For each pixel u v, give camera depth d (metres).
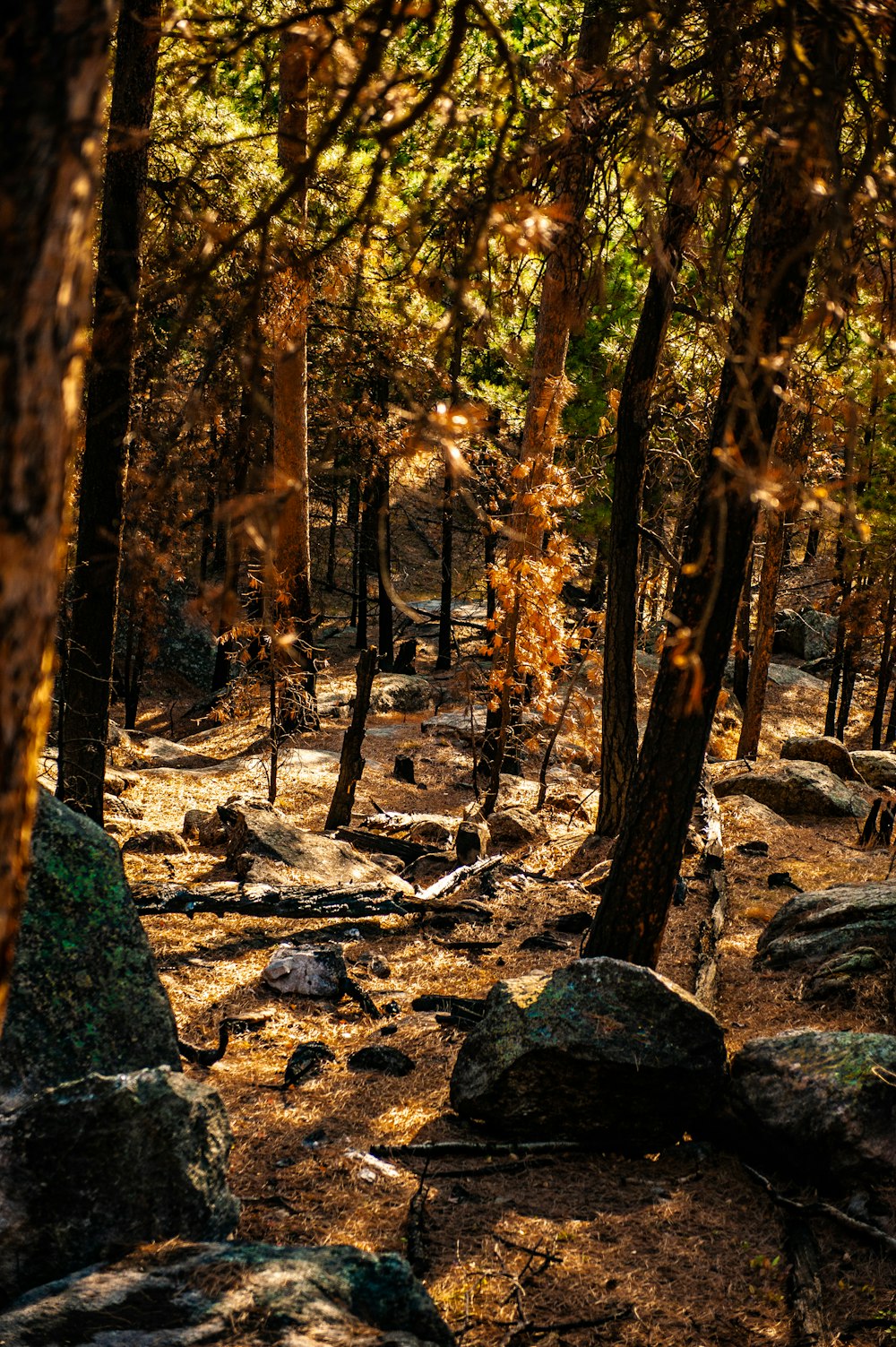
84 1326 3.43
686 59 5.86
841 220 2.49
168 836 12.71
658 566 23.88
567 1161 6.30
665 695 7.45
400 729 22.12
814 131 2.66
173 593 29.58
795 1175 6.10
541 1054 6.34
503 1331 4.61
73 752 9.70
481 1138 6.48
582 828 15.11
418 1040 7.96
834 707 28.30
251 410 2.89
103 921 5.91
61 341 1.37
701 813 15.61
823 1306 4.94
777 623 38.44
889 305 4.35
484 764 18.58
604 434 21.53
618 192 4.79
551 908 11.41
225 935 10.00
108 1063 5.56
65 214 1.33
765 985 9.19
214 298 3.47
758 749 26.70
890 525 20.78
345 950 9.92
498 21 8.82
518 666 15.74
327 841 12.68
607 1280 5.07
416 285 3.28
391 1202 5.66
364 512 29.39
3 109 1.27
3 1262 4.12
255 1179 5.83
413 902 10.81
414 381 2.67
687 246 6.14
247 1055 7.61
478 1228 5.48
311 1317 3.52
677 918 11.06
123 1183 4.39
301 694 17.09
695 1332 4.71
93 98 1.35
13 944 1.54
